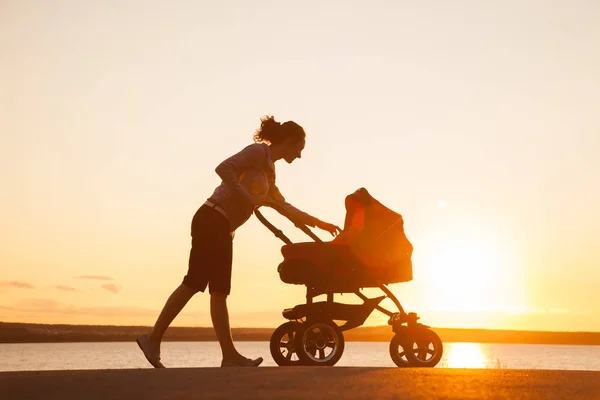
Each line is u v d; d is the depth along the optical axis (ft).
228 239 24.89
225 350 24.64
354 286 28.09
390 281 28.35
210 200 25.00
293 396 13.48
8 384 15.06
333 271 27.84
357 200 28.43
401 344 27.89
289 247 28.07
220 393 13.87
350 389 14.62
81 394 13.73
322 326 26.63
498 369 20.76
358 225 28.27
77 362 558.97
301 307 27.09
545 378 17.74
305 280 27.94
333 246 27.78
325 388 14.75
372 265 27.96
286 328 26.45
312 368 19.51
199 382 15.48
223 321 24.70
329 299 28.04
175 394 13.71
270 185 26.99
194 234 24.82
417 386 15.25
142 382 15.44
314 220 27.09
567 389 15.64
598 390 15.60
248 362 24.76
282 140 26.73
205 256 24.48
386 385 15.35
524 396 14.28
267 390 14.37
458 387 15.29
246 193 24.88
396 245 28.35
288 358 27.04
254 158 25.45
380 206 28.45
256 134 27.02
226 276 24.76
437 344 27.86
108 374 17.20
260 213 27.89
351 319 27.61
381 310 28.14
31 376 16.62
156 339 23.95
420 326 27.89
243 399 13.10
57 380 15.74
